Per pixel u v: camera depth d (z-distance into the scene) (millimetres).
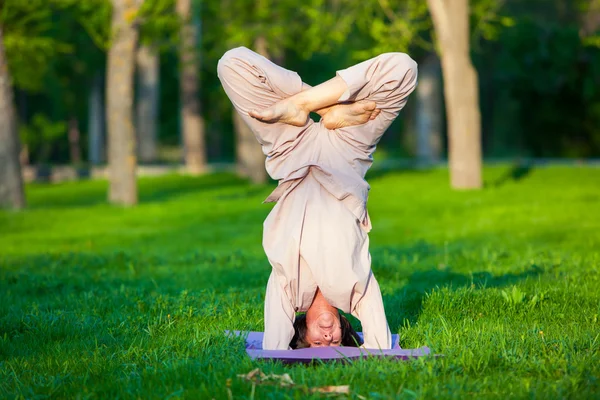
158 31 26094
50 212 22016
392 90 5859
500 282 9891
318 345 5836
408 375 5113
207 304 8547
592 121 45625
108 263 13336
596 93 45062
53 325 7480
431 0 25312
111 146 23938
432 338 6359
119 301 9000
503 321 7309
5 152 22484
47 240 16953
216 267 12773
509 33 45438
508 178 29188
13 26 23641
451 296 8344
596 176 29266
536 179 28594
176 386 5051
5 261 13609
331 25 28125
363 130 6012
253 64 5887
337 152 5984
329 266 5617
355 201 5793
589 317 7355
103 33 24438
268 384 4898
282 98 5945
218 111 42062
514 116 58625
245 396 4758
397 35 27641
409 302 8438
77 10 24266
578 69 45062
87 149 60031
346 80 5820
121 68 23641
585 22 37125
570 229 16094
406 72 5844
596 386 4938
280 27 28516
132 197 24000
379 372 5105
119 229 18859
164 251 15227
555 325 7035
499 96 58625
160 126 63562
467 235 16141
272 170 6027
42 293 10312
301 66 47594
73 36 40312
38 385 5332
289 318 5777
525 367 5395
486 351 5656
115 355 6203
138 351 6258
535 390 4773
